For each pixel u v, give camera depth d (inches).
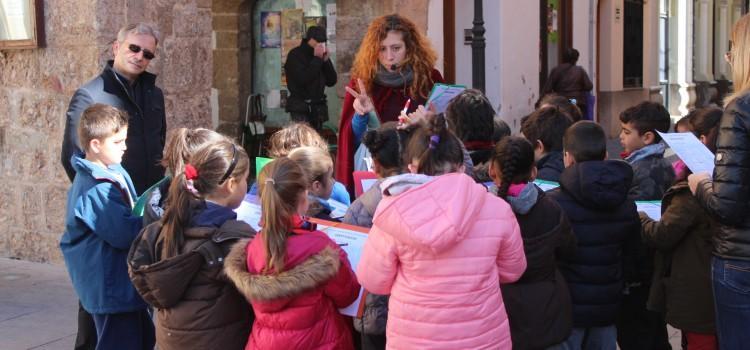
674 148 154.9
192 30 307.0
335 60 422.0
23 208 306.2
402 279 131.1
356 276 138.3
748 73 140.3
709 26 1049.5
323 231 146.3
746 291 140.3
